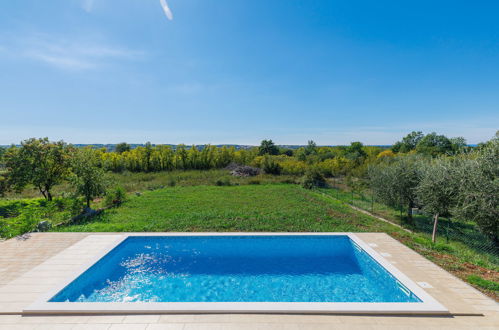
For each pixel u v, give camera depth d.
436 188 7.30
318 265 6.55
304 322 3.75
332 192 17.66
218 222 9.17
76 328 3.57
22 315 3.86
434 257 6.28
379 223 9.55
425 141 40.19
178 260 6.72
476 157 6.55
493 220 5.87
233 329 3.57
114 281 5.70
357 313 3.97
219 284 5.61
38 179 11.55
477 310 4.06
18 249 6.43
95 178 10.59
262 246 7.57
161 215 10.12
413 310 3.99
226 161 29.22
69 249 6.45
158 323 3.70
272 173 25.20
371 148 41.50
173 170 26.19
